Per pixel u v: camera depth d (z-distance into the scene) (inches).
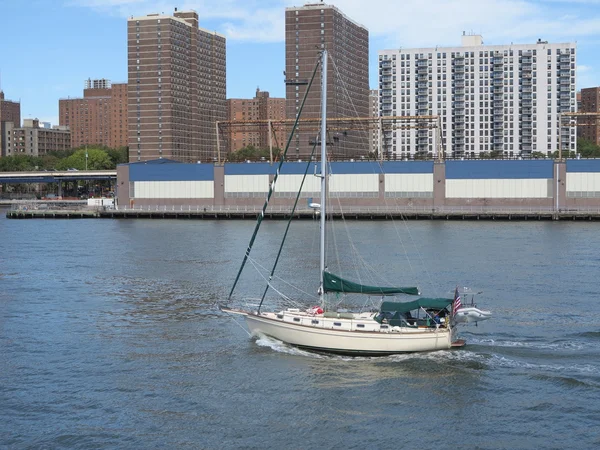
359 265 3459.6
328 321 1984.5
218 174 6924.2
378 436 1478.8
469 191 6422.2
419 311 2030.0
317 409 1605.6
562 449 1422.2
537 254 3814.0
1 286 3029.0
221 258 3809.1
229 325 2297.0
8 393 1711.4
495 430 1503.4
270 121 6594.5
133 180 7165.4
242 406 1625.2
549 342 2064.5
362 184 6589.6
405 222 6097.4
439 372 1820.9
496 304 2549.2
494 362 1889.8
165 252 4106.8
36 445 1451.8
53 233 5516.7
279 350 2001.7
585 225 5659.5
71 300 2723.9
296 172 6732.3
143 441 1465.3
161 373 1835.6
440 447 1432.1
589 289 2810.0
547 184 6284.5
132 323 2340.1
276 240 4682.6
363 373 1818.4
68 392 1715.1
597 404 1625.2
